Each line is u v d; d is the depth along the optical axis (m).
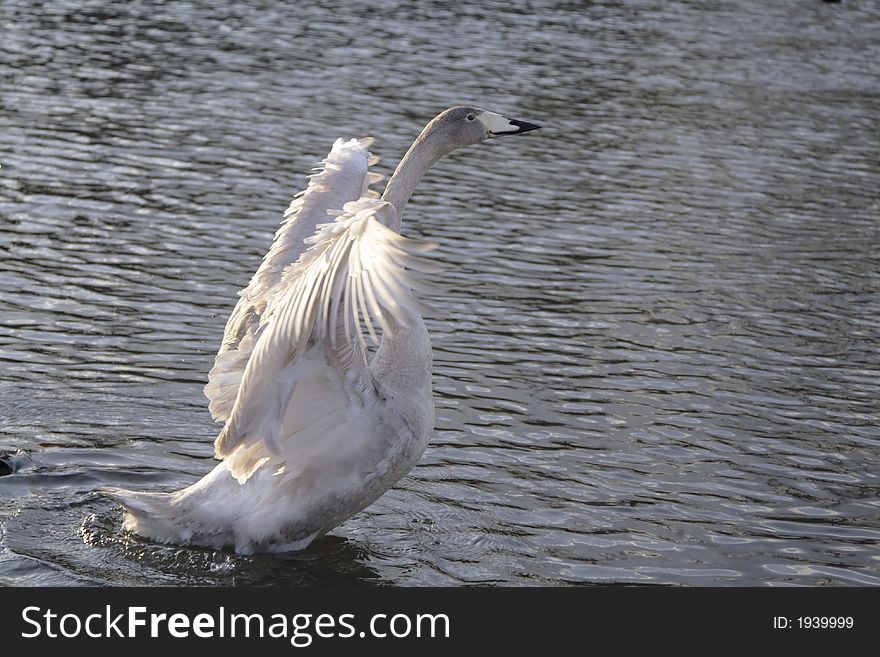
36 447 11.30
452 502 10.71
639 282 16.77
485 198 20.25
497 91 27.14
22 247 16.47
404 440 9.55
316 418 9.36
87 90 24.81
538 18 36.09
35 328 13.92
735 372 13.80
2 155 20.36
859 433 12.34
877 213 20.75
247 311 9.68
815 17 38.75
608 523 10.39
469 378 13.34
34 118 22.61
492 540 10.07
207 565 9.52
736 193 21.42
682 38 34.69
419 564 9.66
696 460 11.62
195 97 24.81
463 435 11.98
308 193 9.98
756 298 16.39
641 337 14.76
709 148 24.19
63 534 9.86
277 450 9.02
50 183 19.16
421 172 10.45
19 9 32.16
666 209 20.28
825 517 10.61
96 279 15.52
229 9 34.19
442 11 36.09
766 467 11.51
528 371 13.59
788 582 9.52
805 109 27.72
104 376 12.85
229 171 20.30
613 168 22.48
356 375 9.29
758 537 10.21
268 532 9.60
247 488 9.64
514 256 17.55
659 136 24.81
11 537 9.73
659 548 9.98
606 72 29.98
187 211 18.31
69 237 16.95
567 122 25.33
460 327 14.79
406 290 7.11
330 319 8.86
